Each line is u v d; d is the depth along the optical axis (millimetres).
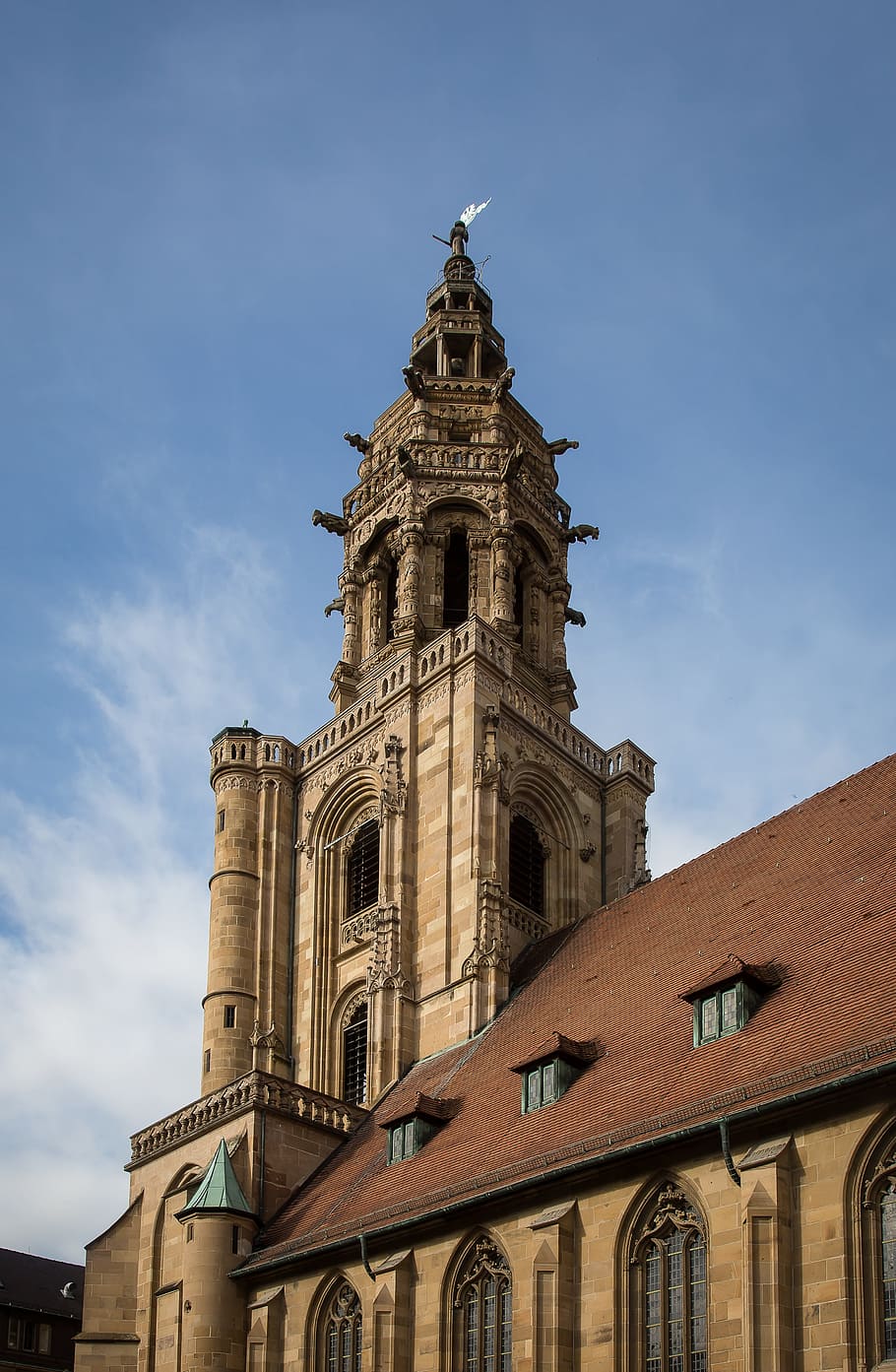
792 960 46406
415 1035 62688
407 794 67438
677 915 56906
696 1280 40156
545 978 61031
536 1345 41875
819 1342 35938
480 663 68312
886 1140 36500
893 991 40312
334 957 69812
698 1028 45719
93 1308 59438
